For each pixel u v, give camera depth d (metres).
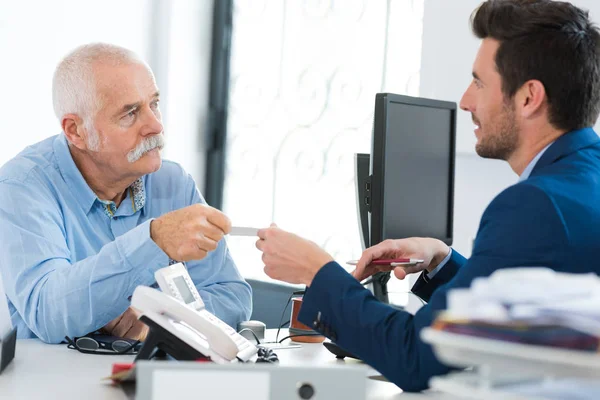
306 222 4.51
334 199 4.36
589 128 1.57
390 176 2.20
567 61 1.51
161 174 2.53
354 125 4.25
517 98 1.55
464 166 3.44
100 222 2.37
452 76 3.49
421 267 2.00
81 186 2.31
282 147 4.64
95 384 1.49
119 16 4.51
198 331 1.49
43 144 2.40
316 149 4.46
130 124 2.26
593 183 1.45
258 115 4.76
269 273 1.62
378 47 4.10
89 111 2.23
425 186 2.35
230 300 2.31
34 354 1.81
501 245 1.38
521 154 1.59
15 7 4.07
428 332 0.88
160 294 1.48
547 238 1.35
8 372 1.58
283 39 4.64
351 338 1.50
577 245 1.36
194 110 4.85
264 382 1.01
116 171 2.30
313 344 2.08
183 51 4.77
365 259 1.96
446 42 3.51
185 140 4.80
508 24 1.54
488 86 1.57
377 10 4.11
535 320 0.80
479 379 0.85
